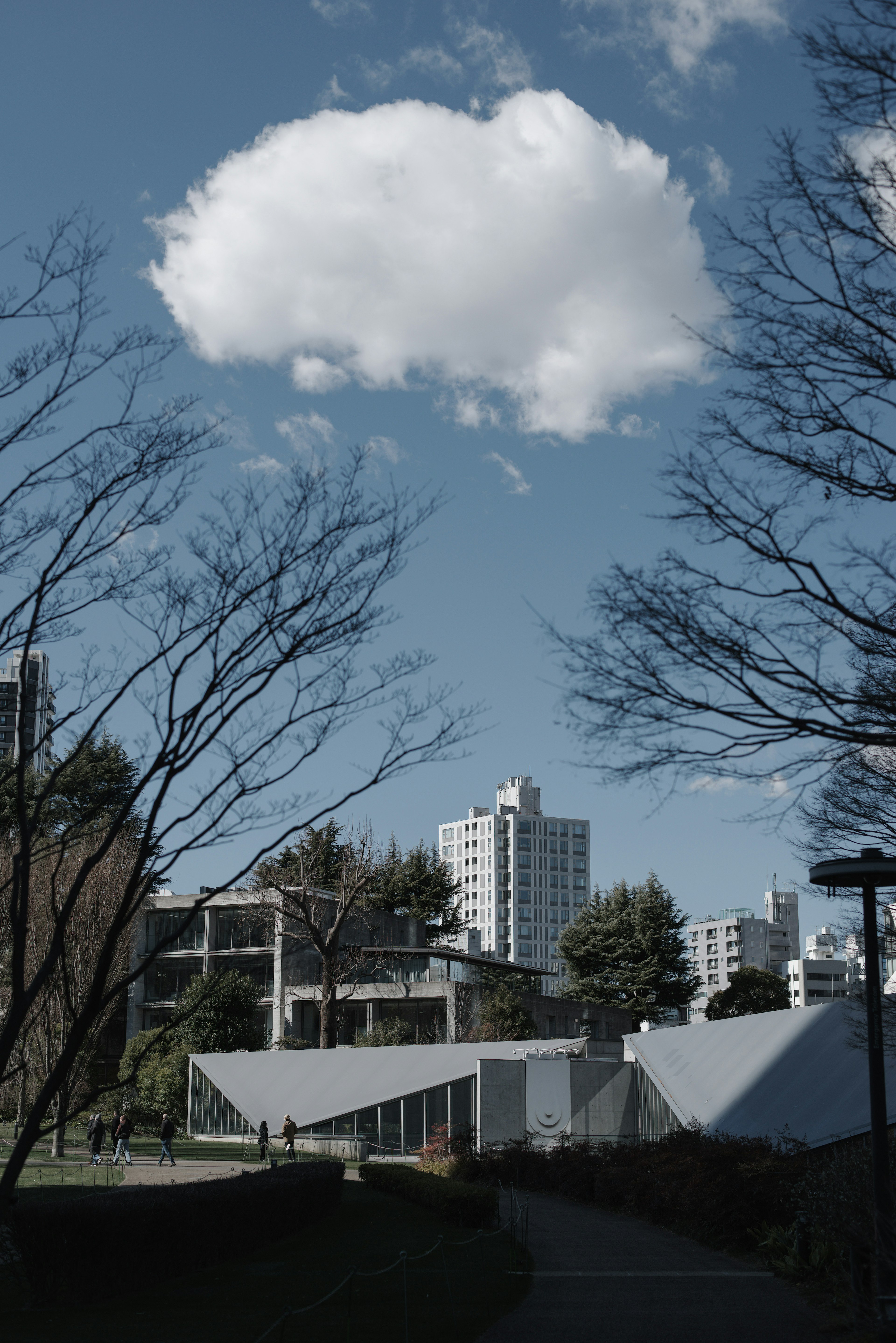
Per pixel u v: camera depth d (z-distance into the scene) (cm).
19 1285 1588
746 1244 1939
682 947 7012
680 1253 1938
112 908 3434
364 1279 1628
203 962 6400
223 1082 4734
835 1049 2498
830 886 1314
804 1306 1398
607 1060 3769
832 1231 1532
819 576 795
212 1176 3102
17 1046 3309
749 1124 2434
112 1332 1234
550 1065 3784
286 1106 4406
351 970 5934
